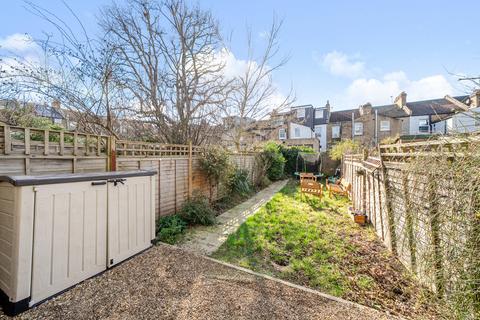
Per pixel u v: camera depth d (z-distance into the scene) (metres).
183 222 4.97
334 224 5.36
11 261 2.11
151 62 7.45
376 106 21.64
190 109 7.96
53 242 2.35
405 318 2.30
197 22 7.92
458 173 1.89
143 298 2.42
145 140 7.32
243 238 4.38
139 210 3.51
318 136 22.02
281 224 5.31
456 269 1.83
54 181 2.34
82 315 2.12
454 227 1.92
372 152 5.59
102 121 6.02
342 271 3.24
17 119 4.09
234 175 7.89
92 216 2.76
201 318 2.15
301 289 2.73
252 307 2.35
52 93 5.03
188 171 5.88
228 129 9.62
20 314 2.08
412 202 2.83
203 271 3.07
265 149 12.87
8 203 2.18
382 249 3.97
